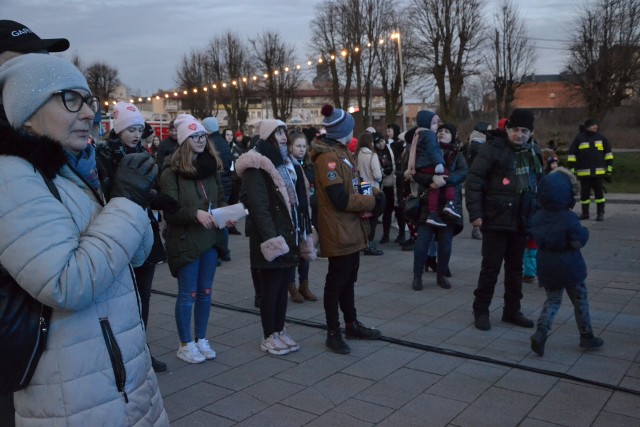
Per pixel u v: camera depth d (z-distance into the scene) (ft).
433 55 110.42
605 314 17.83
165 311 19.39
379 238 33.96
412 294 21.02
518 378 13.23
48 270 4.95
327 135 15.43
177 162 13.93
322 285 22.72
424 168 20.93
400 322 17.71
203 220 13.57
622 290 20.51
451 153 21.86
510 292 17.28
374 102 164.86
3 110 5.78
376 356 14.87
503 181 16.31
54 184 5.49
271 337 15.20
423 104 148.77
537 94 202.69
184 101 173.58
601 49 74.23
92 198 5.95
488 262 16.72
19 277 4.99
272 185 14.20
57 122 5.55
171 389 12.91
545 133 120.67
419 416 11.41
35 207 5.10
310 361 14.57
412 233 29.60
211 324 17.93
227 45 153.79
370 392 12.60
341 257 15.05
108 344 5.54
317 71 129.59
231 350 15.49
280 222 14.29
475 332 16.62
